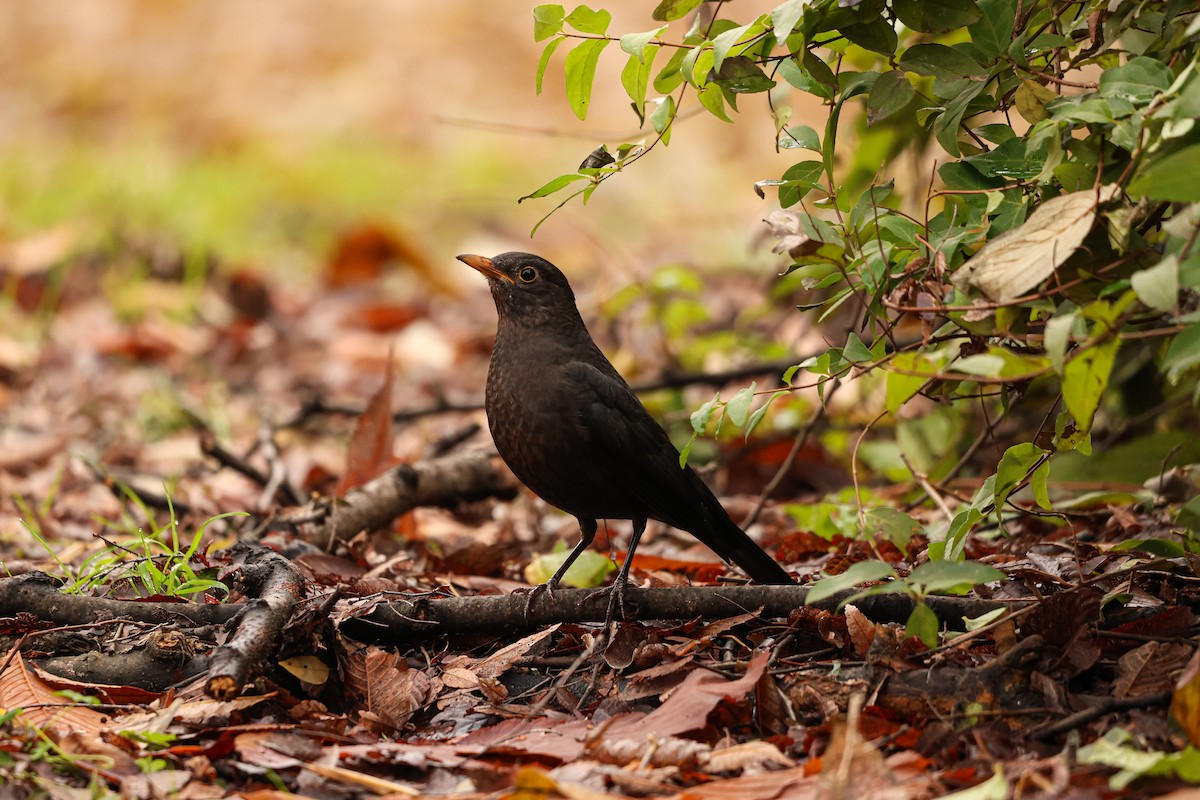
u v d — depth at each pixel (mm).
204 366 19938
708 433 14766
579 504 9477
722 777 6387
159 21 39719
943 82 7449
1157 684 6816
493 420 9602
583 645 8305
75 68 37719
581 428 9164
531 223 29438
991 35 7391
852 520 10977
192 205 26141
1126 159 6777
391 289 24328
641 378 16766
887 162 11617
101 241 23516
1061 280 6691
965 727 6695
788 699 7082
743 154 34750
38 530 12133
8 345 19297
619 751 6543
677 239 28047
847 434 14727
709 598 8258
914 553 9898
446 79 36812
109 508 13164
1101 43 7730
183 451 15789
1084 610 7234
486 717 7492
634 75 8062
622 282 19156
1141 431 12469
